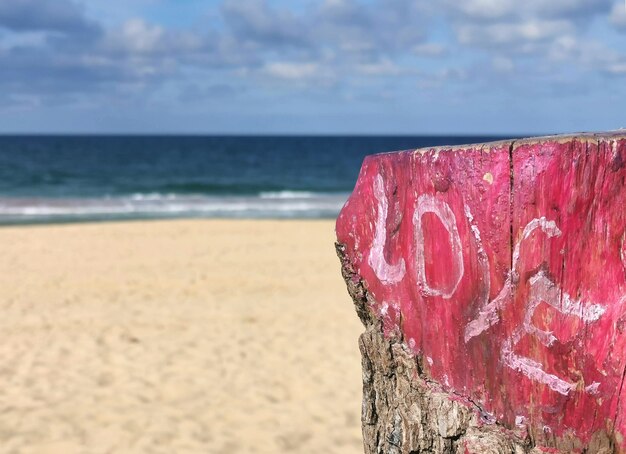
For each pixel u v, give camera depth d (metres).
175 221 14.66
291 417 4.49
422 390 1.46
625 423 1.04
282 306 7.39
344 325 6.68
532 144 1.14
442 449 1.37
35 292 7.94
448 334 1.39
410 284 1.52
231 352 5.79
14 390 4.83
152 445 4.05
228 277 8.84
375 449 1.66
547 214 1.12
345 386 5.05
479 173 1.25
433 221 1.40
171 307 7.31
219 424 4.36
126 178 33.62
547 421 1.17
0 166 41.19
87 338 6.12
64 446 4.00
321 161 56.66
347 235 1.83
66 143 92.38
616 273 1.04
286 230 13.52
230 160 55.78
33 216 17.84
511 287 1.21
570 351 1.11
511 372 1.23
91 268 9.39
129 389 4.91
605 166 1.03
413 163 1.47
